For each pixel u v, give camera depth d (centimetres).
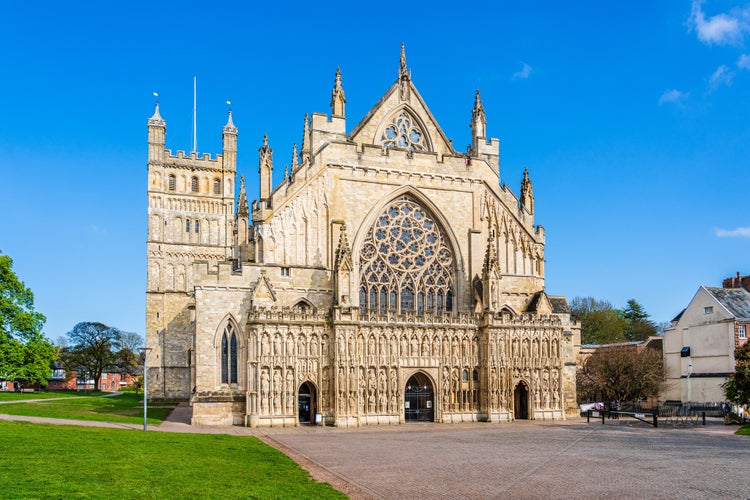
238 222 9294
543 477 3919
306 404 8094
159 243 14725
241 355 7969
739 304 10831
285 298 8281
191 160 15238
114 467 3700
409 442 5919
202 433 6291
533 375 8856
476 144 9750
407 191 9138
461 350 8606
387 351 8200
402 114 9544
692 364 11112
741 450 5262
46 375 10381
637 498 3322
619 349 12712
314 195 8712
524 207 9738
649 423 8062
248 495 3198
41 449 4147
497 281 8856
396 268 8981
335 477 3903
